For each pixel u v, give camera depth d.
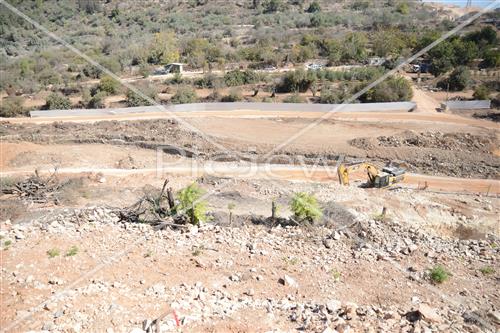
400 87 42.19
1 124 37.22
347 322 10.28
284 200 21.66
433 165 28.41
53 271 13.38
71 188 23.16
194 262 14.06
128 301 11.56
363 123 35.88
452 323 10.70
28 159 28.47
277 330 10.08
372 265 14.27
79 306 11.30
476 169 27.94
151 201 18.25
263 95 45.44
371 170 24.14
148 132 33.22
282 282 12.95
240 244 15.48
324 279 13.31
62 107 42.84
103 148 30.95
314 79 46.50
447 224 20.12
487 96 42.03
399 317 10.70
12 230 16.12
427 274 13.74
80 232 16.05
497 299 12.46
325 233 16.72
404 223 18.75
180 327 10.14
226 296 12.05
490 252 15.52
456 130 33.75
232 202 21.28
